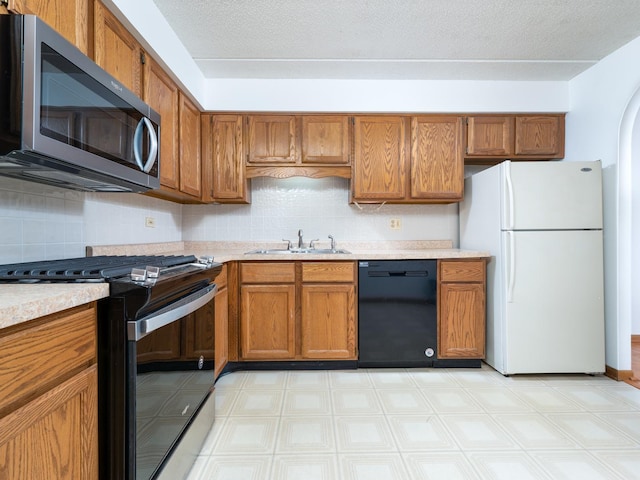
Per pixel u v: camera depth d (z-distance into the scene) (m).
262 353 2.39
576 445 1.54
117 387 0.93
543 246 2.26
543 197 2.26
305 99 2.63
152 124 1.46
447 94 2.66
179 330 1.26
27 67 0.80
